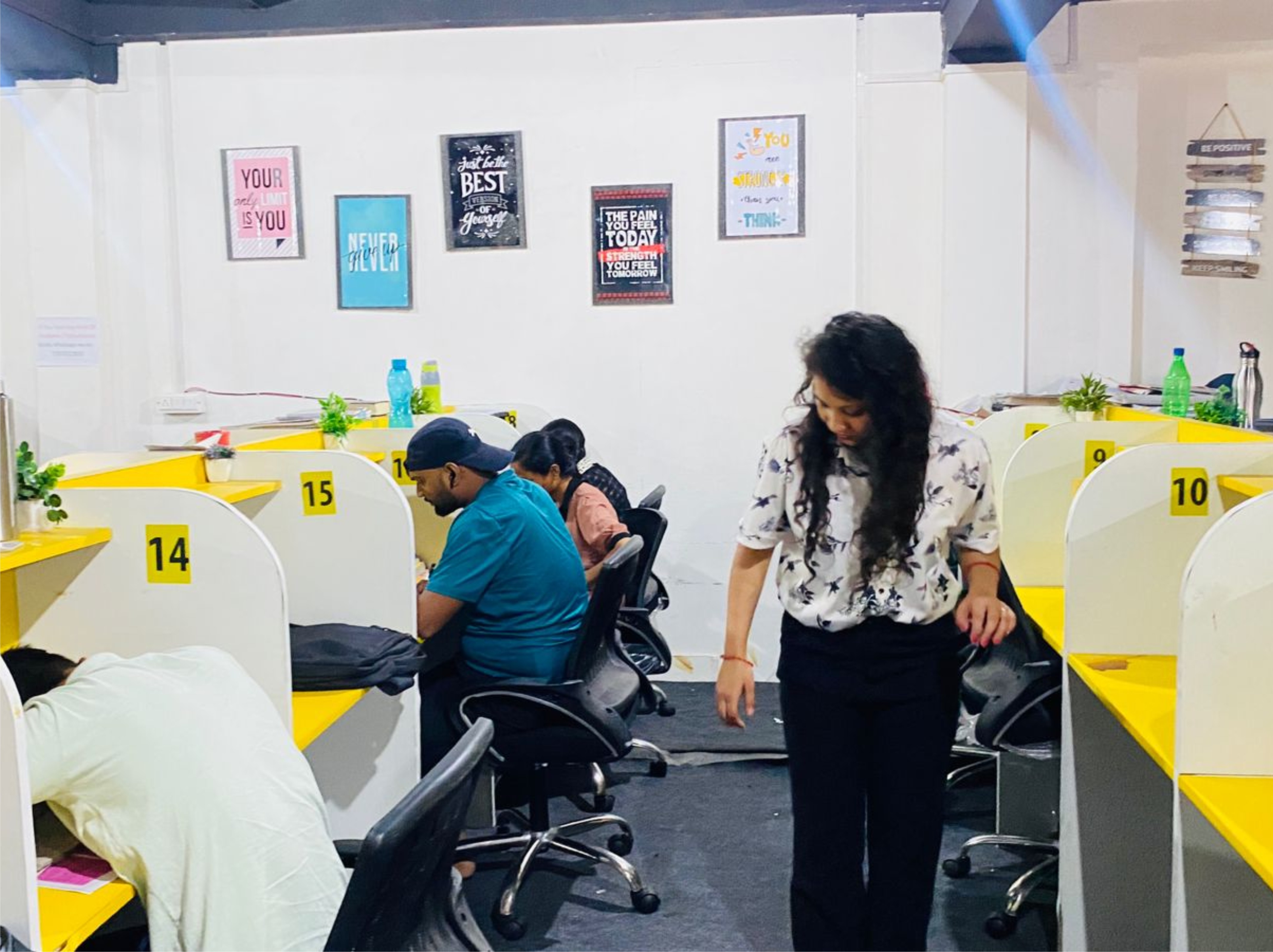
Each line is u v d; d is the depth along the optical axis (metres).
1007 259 4.28
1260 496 1.67
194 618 1.99
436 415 3.78
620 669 2.93
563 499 3.51
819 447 1.88
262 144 4.59
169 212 4.63
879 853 1.92
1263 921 1.72
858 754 1.93
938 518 1.87
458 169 4.51
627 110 4.42
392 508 2.51
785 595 1.96
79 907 1.44
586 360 4.54
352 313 4.62
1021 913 2.62
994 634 1.91
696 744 3.77
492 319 4.57
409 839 1.27
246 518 2.06
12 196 4.60
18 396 4.70
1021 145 4.23
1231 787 1.66
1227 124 4.29
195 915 1.49
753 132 4.38
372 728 2.60
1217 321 4.36
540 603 2.70
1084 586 2.31
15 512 1.88
